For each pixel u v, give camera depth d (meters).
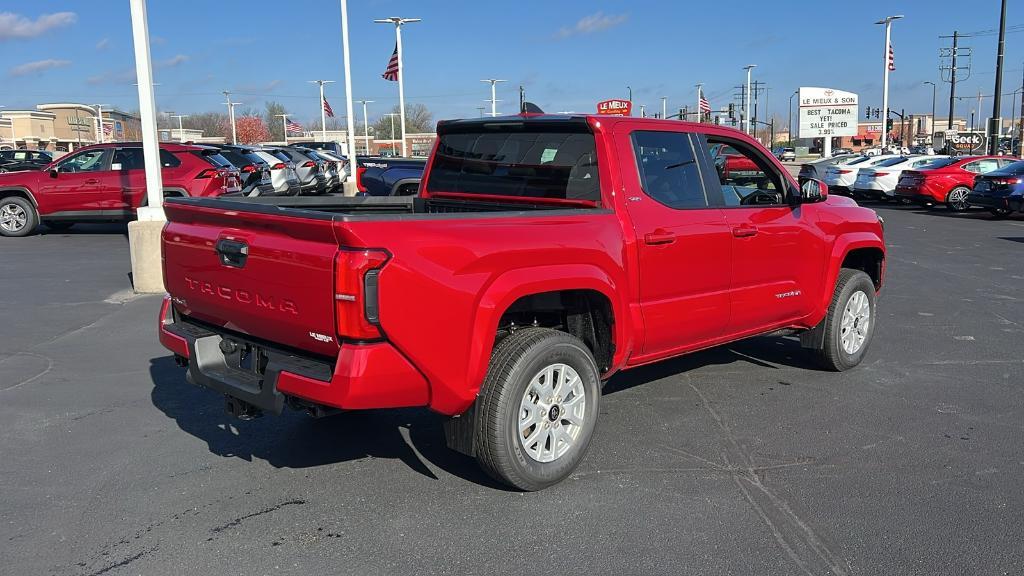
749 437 5.08
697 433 5.15
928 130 136.00
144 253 9.76
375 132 105.31
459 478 4.48
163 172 15.77
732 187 6.12
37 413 5.55
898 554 3.62
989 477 4.46
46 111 94.56
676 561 3.56
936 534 3.80
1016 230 18.20
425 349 3.68
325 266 3.52
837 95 47.19
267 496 4.24
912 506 4.09
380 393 3.62
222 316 4.25
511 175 5.22
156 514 4.03
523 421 4.11
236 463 4.70
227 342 4.31
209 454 4.83
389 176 17.28
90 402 5.79
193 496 4.24
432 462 4.71
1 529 3.86
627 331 4.68
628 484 4.37
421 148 89.31
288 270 3.70
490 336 3.91
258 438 5.11
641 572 3.47
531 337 4.12
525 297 4.39
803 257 5.95
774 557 3.59
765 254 5.60
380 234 3.52
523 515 4.01
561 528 3.87
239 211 3.93
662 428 5.24
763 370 6.65
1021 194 19.91
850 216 6.44
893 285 10.87
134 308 9.01
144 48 9.50
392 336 3.56
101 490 4.31
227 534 3.82
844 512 4.03
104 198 15.80
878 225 6.78
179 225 4.50
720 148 5.64
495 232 3.94
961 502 4.14
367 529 3.87
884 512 4.03
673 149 5.12
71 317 8.55
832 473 4.52
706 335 5.37
